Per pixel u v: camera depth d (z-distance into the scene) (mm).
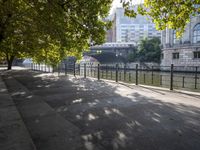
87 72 24391
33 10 12375
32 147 3865
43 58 24141
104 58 89312
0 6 11633
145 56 77125
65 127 5293
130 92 10859
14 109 6871
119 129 5117
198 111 6785
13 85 13555
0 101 8195
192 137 4566
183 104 7875
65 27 13055
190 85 18891
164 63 67188
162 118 6012
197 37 58750
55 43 15703
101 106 7582
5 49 22844
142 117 6133
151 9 8711
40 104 7934
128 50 97875
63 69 29297
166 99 8914
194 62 57500
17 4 12055
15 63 76188
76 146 4148
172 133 4816
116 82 15625
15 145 3947
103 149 4008
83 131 4992
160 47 75375
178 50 62031
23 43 19391
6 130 4781
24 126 5082
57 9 11148
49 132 4945
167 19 8578
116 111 6852
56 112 6762
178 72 46312
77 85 13688
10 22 14242
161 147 4074
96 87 12750
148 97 9398
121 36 161375
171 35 65062
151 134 4766
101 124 5512
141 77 24984
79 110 7012
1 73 26047
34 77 19922
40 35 15680
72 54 20609
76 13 12367
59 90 11461
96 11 12328
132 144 4223
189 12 8133
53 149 4020
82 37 14016
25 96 9617
